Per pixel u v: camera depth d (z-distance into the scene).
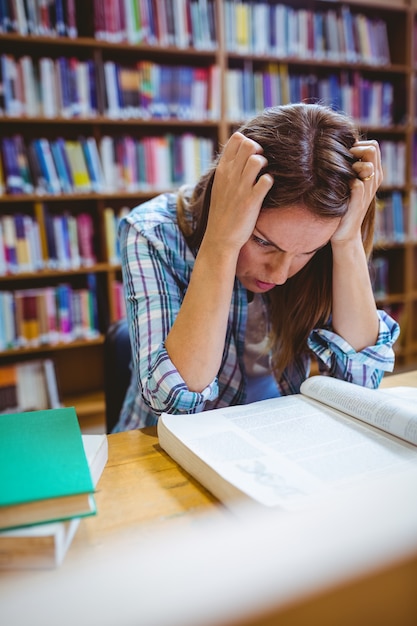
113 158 2.52
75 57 2.55
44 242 2.45
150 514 0.58
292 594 0.26
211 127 2.82
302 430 0.72
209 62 2.73
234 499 0.56
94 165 2.46
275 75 2.80
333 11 2.97
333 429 0.72
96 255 2.68
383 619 0.26
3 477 0.52
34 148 2.34
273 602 0.26
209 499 0.61
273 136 0.82
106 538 0.53
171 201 1.11
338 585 0.26
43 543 0.47
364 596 0.26
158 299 0.94
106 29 2.39
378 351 1.01
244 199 0.81
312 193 0.79
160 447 0.76
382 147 3.18
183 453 0.67
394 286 3.45
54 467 0.54
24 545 0.47
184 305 0.86
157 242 0.98
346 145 0.89
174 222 1.03
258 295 1.11
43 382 2.57
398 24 3.18
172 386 0.82
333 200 0.80
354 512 0.47
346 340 1.03
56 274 2.71
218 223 0.85
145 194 2.60
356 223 0.96
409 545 0.28
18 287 2.68
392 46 3.24
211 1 2.59
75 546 0.52
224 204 0.84
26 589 0.35
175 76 2.57
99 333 2.64
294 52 2.81
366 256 1.06
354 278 1.00
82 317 2.59
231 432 0.71
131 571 0.34
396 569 0.27
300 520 0.44
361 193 0.90
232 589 0.27
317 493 0.53
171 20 2.50
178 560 0.34
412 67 3.15
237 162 0.82
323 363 1.06
